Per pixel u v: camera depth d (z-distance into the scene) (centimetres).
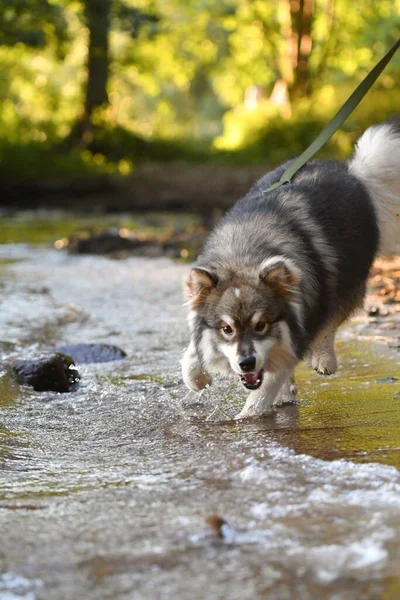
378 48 4134
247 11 4244
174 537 416
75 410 694
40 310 1051
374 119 3152
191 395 720
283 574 371
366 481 483
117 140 3719
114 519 446
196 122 6788
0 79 3838
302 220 692
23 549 410
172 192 2719
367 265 756
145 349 895
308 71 4122
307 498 461
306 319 664
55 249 1670
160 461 551
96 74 3672
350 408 659
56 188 2844
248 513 444
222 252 672
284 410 670
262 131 3912
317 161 794
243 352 619
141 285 1252
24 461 564
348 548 392
